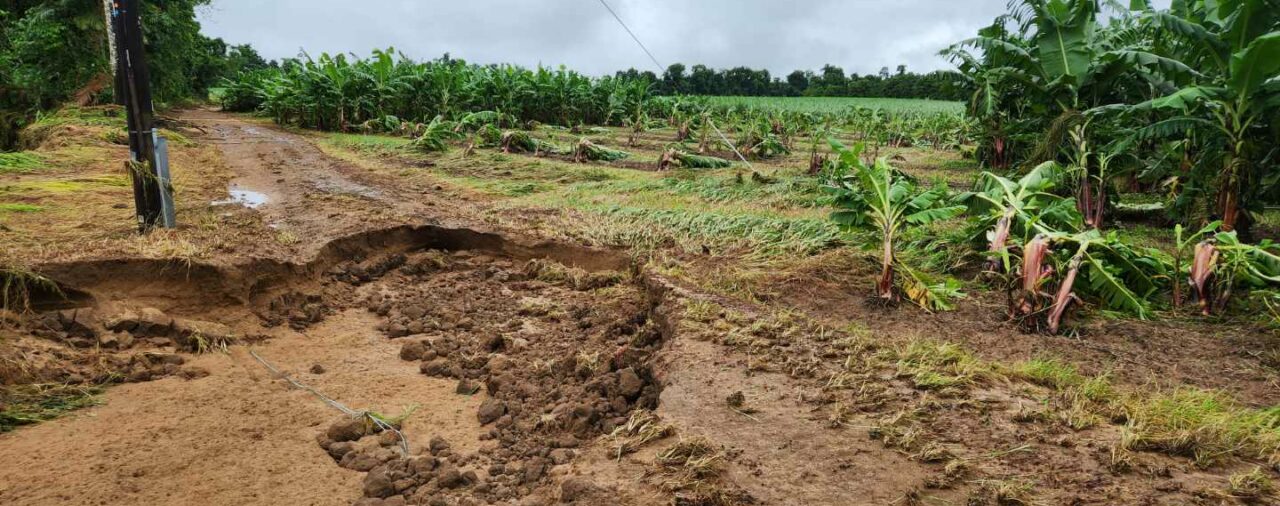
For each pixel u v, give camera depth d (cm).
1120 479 311
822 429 361
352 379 514
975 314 599
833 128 2902
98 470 371
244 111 3834
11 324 504
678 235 875
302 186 1192
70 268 556
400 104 2772
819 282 690
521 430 418
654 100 3416
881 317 592
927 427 362
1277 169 814
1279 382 452
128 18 684
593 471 330
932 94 5600
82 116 2062
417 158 1688
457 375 525
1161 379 457
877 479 314
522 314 668
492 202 1117
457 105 2842
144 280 583
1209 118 833
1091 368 475
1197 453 329
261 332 593
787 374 433
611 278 755
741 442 349
